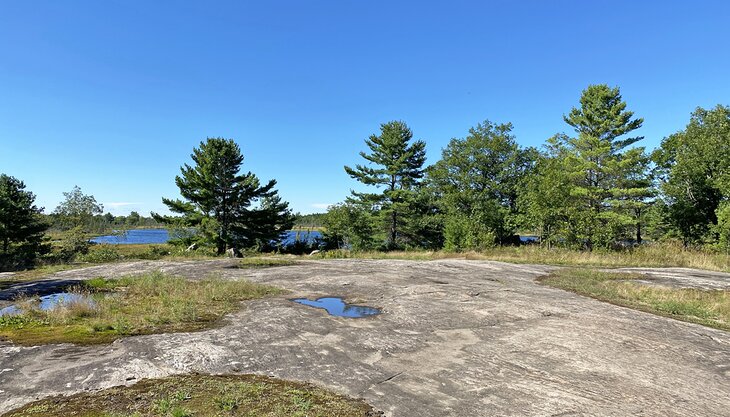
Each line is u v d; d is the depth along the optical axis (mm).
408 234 38500
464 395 4359
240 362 5184
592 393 4469
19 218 29141
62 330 6547
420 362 5348
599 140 27438
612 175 27250
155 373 4750
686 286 12102
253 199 33094
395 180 37406
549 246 25516
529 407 4098
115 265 17422
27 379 4516
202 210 31453
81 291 10492
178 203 31469
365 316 7875
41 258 25766
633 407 4160
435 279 12781
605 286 11695
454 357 5551
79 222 39969
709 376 5043
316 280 12531
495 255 22188
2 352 5387
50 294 10609
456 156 38094
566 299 9711
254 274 14055
